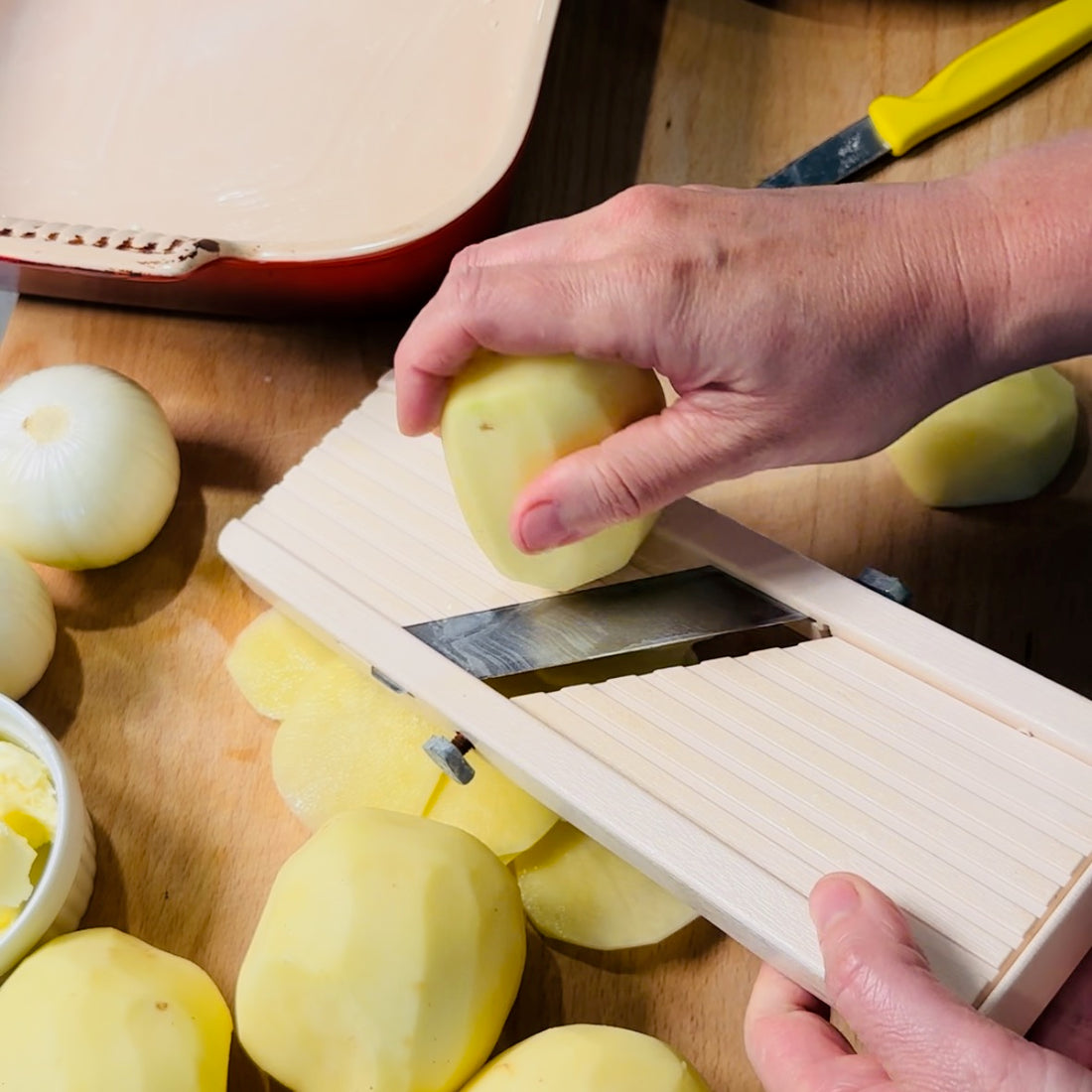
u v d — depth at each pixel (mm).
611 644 652
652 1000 673
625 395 586
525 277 548
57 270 787
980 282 560
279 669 770
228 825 736
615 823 579
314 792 724
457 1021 602
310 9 951
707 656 691
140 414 790
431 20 938
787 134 927
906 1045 462
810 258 555
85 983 615
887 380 580
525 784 639
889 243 562
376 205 867
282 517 732
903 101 879
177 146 911
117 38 961
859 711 601
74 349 908
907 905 534
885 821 563
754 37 963
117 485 768
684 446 576
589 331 549
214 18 959
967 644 607
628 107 947
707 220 565
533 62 808
